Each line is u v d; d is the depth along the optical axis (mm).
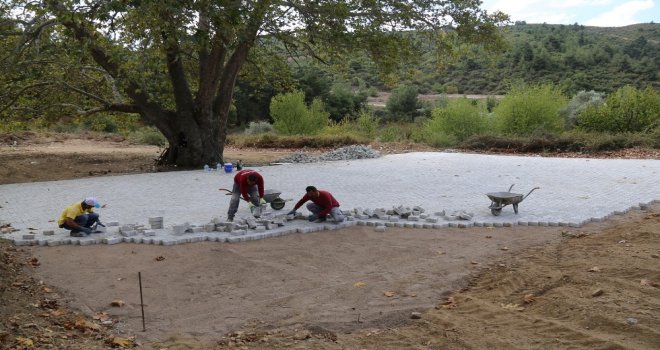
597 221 11023
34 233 10672
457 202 13219
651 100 27156
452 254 9195
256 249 9531
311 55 23594
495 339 6215
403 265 8742
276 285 8008
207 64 21672
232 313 7117
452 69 69500
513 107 28891
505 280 7938
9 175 20125
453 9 21031
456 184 15852
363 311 7133
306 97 51250
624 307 6660
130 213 12672
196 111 22125
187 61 24328
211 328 6723
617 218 11281
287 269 8625
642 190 14117
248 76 26812
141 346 6277
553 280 7805
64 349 6062
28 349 5934
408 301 7418
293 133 36344
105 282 8109
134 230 10297
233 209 11188
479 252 9258
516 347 6004
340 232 10547
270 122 52938
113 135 38219
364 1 20422
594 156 22750
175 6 16250
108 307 7309
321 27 20453
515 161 21156
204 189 16016
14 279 8055
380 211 11383
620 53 63156
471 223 10828
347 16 20266
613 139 23781
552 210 11984
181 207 13305
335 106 52219
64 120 24719
